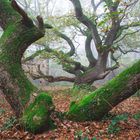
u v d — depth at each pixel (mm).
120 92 2975
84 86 6754
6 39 3020
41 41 7219
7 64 2975
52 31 7270
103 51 6840
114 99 2986
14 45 3016
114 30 6758
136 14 7379
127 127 2867
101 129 2799
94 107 2998
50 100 2816
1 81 2963
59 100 5672
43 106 2766
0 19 3195
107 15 3871
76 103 3129
